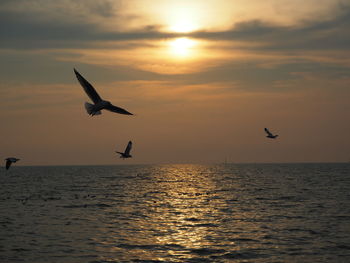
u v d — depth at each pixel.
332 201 55.41
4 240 31.38
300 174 152.00
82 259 26.17
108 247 29.31
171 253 27.64
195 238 32.06
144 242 30.80
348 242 29.95
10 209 49.44
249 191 74.50
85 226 37.19
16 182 115.25
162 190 79.56
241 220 40.12
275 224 37.53
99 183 105.94
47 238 32.12
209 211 47.03
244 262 25.48
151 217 42.66
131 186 92.69
